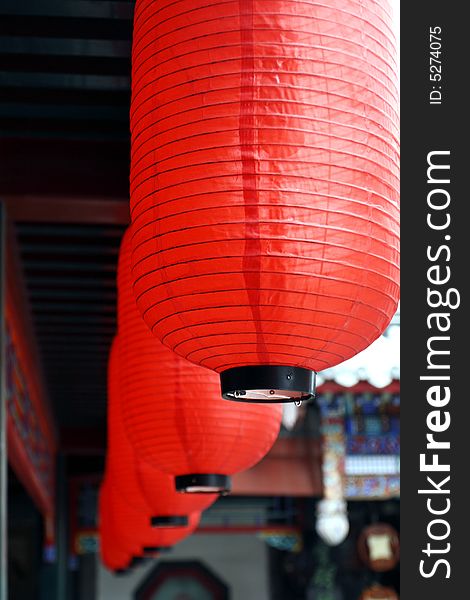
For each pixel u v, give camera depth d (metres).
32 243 7.20
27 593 16.19
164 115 2.21
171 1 2.25
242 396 2.47
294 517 22.09
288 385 2.33
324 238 2.13
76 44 4.77
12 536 16.44
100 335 9.52
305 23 2.16
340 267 2.17
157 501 5.29
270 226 2.11
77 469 18.12
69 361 10.45
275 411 3.97
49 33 4.69
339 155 2.14
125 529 7.39
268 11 2.15
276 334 2.24
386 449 14.21
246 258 2.13
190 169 2.15
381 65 2.25
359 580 19.86
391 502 18.66
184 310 2.26
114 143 5.86
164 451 3.92
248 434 3.88
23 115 5.53
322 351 2.32
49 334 9.48
